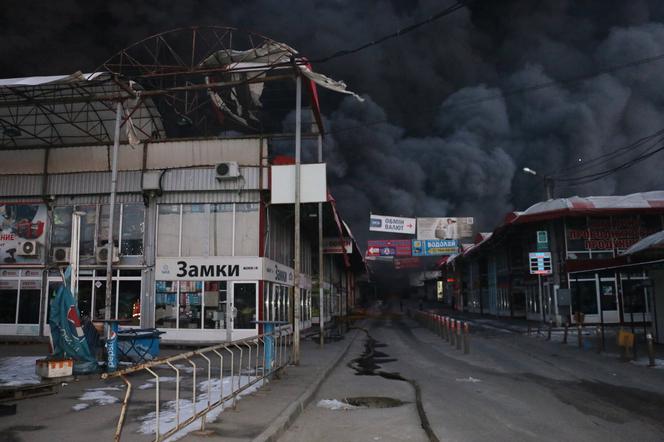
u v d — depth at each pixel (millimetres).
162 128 23531
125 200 21172
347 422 7520
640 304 29594
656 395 9672
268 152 21000
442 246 43719
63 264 20922
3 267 21375
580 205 30453
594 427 7160
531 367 13750
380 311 69938
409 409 8469
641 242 17516
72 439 5949
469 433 6746
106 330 12391
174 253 20625
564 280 30578
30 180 21750
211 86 17016
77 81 17938
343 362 15156
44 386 8797
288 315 25922
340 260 48062
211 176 20812
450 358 16031
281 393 9148
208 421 6914
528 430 6961
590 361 14734
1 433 6238
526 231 37531
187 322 20016
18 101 19734
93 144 21641
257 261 20172
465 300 67812
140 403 8164
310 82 17828
